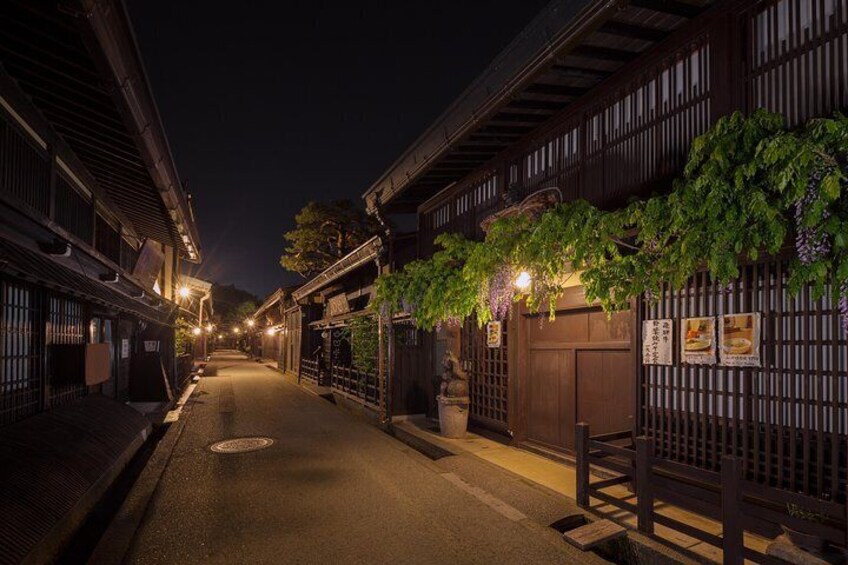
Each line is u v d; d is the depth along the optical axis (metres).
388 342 12.20
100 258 7.89
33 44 4.48
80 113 5.94
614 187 6.88
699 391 5.57
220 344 95.88
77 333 8.55
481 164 10.20
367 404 14.20
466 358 11.10
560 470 7.66
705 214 4.21
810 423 4.67
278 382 23.83
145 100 5.35
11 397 5.95
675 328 5.92
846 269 3.41
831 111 4.49
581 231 5.44
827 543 3.88
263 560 4.65
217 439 10.27
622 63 6.69
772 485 4.85
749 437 5.18
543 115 8.15
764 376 5.00
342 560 4.66
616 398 7.25
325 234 33.47
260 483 7.07
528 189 8.77
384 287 11.38
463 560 4.65
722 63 5.42
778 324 4.82
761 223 3.91
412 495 6.49
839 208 3.44
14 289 6.05
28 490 4.57
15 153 5.51
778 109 4.93
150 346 15.95
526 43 6.17
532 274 6.94
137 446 8.59
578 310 8.11
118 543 4.95
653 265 5.11
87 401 8.55
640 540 4.82
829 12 4.61
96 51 4.06
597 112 7.28
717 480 4.52
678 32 5.93
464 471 7.52
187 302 29.34
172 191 8.45
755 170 3.69
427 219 12.86
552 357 8.62
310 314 24.69
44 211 6.35
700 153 4.13
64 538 4.75
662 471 6.02
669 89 6.08
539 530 5.31
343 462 8.27
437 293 9.38
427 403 12.96
